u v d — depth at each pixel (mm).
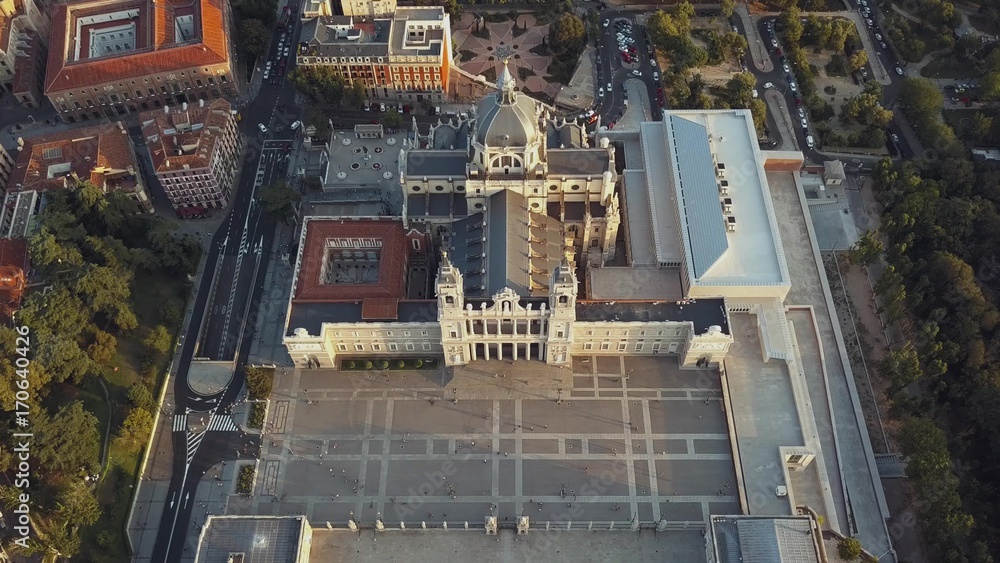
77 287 195375
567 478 181625
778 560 151875
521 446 187000
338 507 178750
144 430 188250
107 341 198000
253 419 192750
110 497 182000
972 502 183125
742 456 182375
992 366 198000
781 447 181000
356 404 195750
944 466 176000
